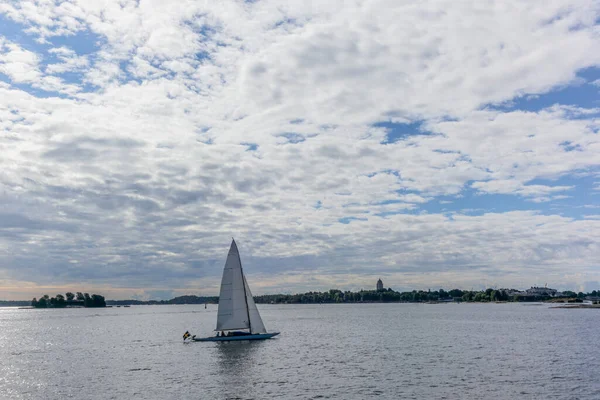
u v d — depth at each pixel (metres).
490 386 63.41
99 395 62.69
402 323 192.12
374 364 81.69
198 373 76.44
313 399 58.25
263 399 58.78
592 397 57.56
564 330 144.38
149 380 71.62
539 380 66.81
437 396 58.59
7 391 66.00
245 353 97.81
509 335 130.62
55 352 110.25
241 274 115.31
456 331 146.25
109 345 123.62
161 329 185.00
